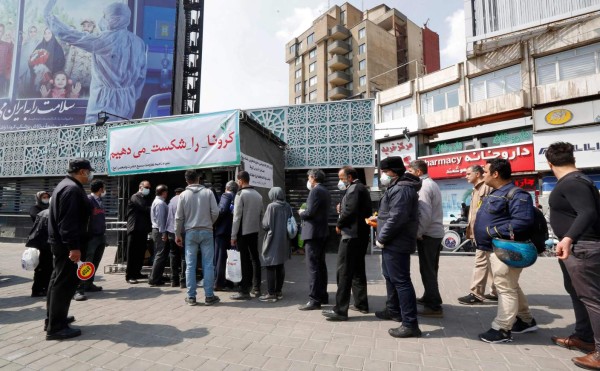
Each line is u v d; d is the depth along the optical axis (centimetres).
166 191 579
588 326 286
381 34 4406
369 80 4131
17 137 1214
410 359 272
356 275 401
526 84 1516
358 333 332
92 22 2159
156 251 553
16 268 710
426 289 388
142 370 258
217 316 388
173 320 374
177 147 589
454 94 1842
